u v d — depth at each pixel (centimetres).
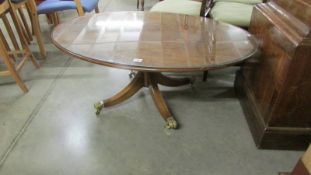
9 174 121
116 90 184
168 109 156
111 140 141
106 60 106
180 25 146
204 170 125
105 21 150
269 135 129
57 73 204
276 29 120
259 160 130
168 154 133
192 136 144
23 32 224
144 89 184
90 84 191
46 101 171
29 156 131
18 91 181
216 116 160
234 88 186
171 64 104
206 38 129
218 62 106
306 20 103
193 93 181
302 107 118
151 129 149
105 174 122
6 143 138
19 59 222
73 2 223
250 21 165
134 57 109
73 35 129
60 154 132
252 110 146
